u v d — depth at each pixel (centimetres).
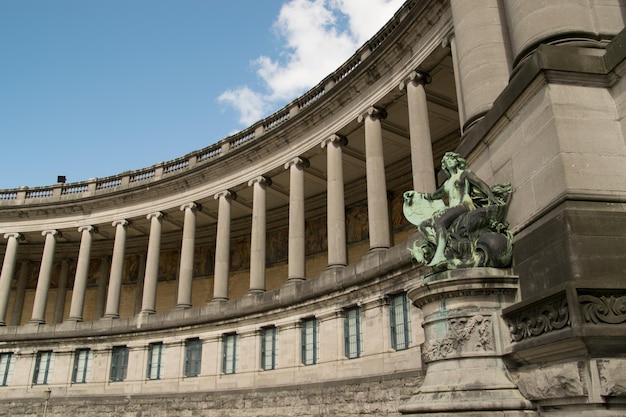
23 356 4022
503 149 1050
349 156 3653
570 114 885
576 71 907
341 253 2942
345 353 2448
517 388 875
